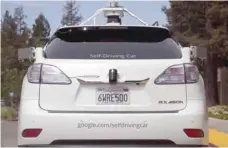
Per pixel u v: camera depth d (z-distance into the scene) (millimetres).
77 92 4824
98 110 4789
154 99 4820
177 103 4816
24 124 4750
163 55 5066
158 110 4801
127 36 5336
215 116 20422
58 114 4727
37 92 4828
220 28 27562
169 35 5410
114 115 4707
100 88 4836
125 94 4832
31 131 4723
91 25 5395
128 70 4852
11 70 30078
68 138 4691
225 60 31141
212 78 31688
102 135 4680
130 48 5137
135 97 4828
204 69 31719
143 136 4691
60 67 4867
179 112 4770
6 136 12852
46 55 5066
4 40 46031
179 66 4895
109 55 5027
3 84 28172
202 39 29125
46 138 4703
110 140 4691
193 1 29844
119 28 5344
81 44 5199
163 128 4699
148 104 4812
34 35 57719
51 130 4703
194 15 30062
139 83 4844
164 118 4715
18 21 58875
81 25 5430
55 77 4844
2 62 33188
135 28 5375
